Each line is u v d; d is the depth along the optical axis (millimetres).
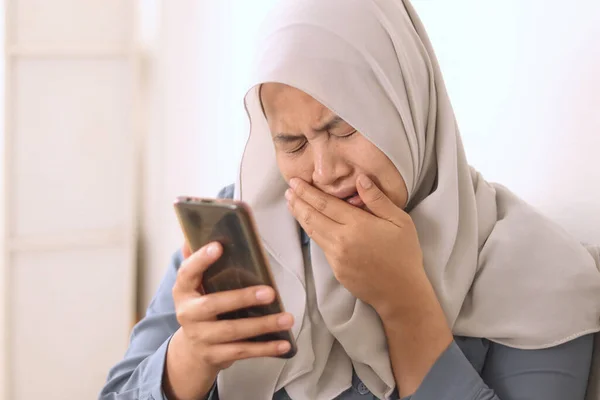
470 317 1076
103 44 2385
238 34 2002
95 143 2426
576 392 1053
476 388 991
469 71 1419
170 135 2445
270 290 865
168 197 2461
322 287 1073
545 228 1111
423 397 991
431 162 1107
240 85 1997
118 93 2430
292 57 983
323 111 984
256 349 906
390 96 1009
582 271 1073
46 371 2455
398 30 1046
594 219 1175
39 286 2416
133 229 2500
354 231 979
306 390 1071
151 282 2602
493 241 1099
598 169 1163
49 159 2383
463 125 1449
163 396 1022
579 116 1193
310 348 1082
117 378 1142
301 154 1028
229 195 1289
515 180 1325
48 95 2354
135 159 2492
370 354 1048
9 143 2332
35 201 2385
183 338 1008
